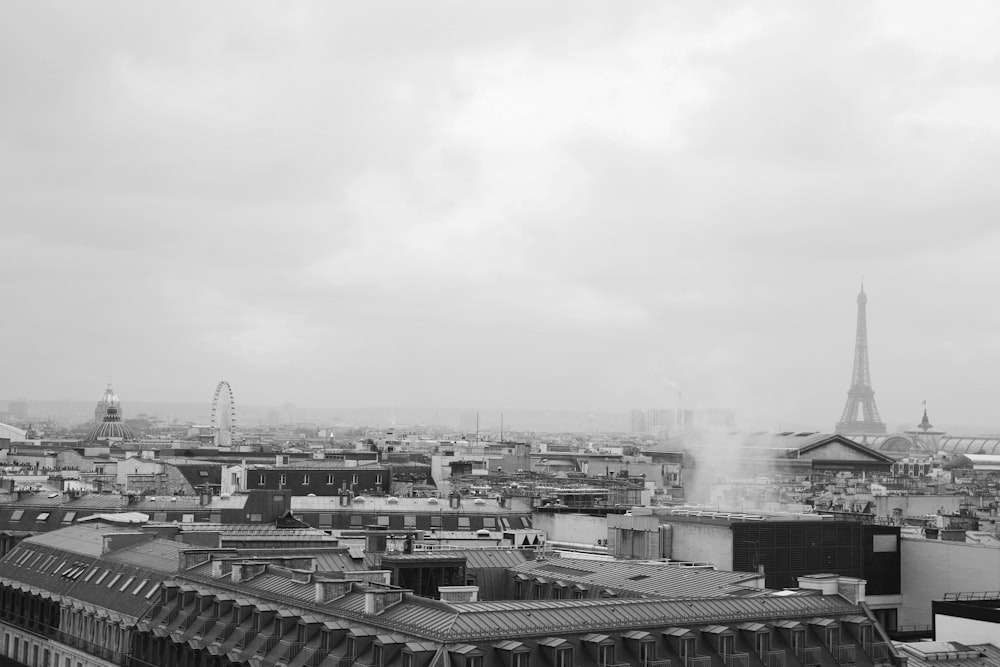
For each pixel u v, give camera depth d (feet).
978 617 628.28
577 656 475.31
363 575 594.65
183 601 635.66
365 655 480.23
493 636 463.42
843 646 546.26
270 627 552.00
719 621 523.70
